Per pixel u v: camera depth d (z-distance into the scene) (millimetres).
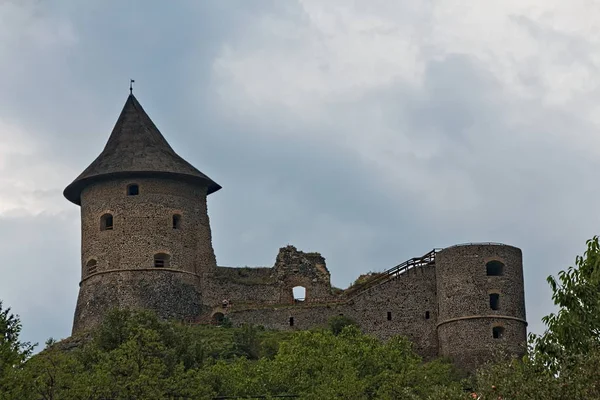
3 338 57906
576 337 42656
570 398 39625
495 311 86750
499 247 87812
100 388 60219
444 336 87688
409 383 70188
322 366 73312
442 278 88562
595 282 43656
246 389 70312
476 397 41938
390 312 89562
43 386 58406
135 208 91312
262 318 90375
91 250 91562
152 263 90750
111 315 76562
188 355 74938
